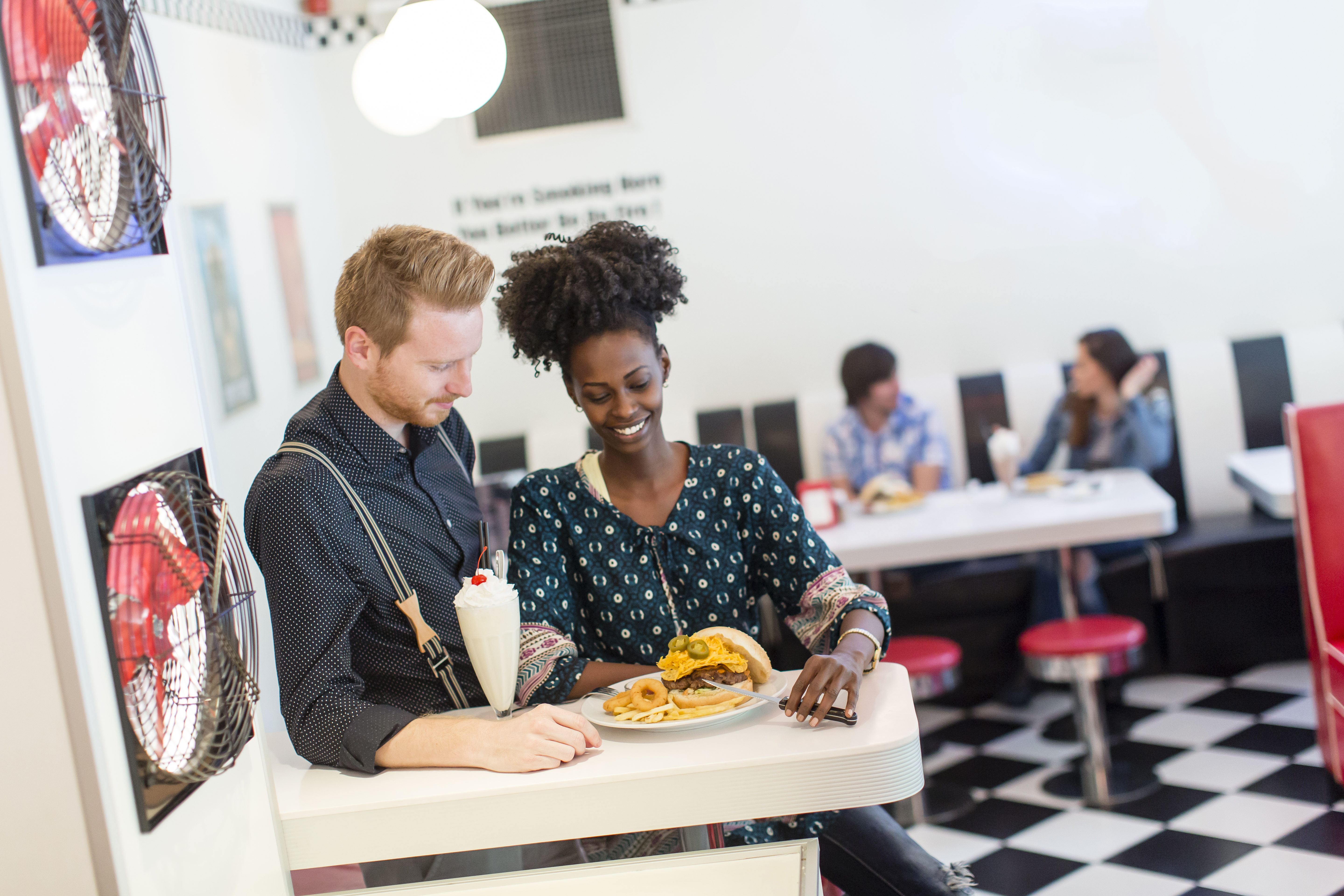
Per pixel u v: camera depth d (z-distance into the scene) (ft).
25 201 3.19
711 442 14.20
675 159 14.47
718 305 14.71
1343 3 13.70
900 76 14.24
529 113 14.42
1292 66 13.88
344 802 4.18
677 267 5.17
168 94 10.17
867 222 14.49
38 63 3.23
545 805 4.08
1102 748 10.34
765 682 4.67
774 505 5.26
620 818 4.08
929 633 12.93
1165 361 13.85
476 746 4.24
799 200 14.48
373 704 4.48
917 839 10.11
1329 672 8.87
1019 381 14.03
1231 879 8.70
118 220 3.60
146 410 3.76
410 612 4.76
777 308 14.69
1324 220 14.08
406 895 4.25
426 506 4.99
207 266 10.63
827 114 14.34
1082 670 10.09
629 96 14.37
